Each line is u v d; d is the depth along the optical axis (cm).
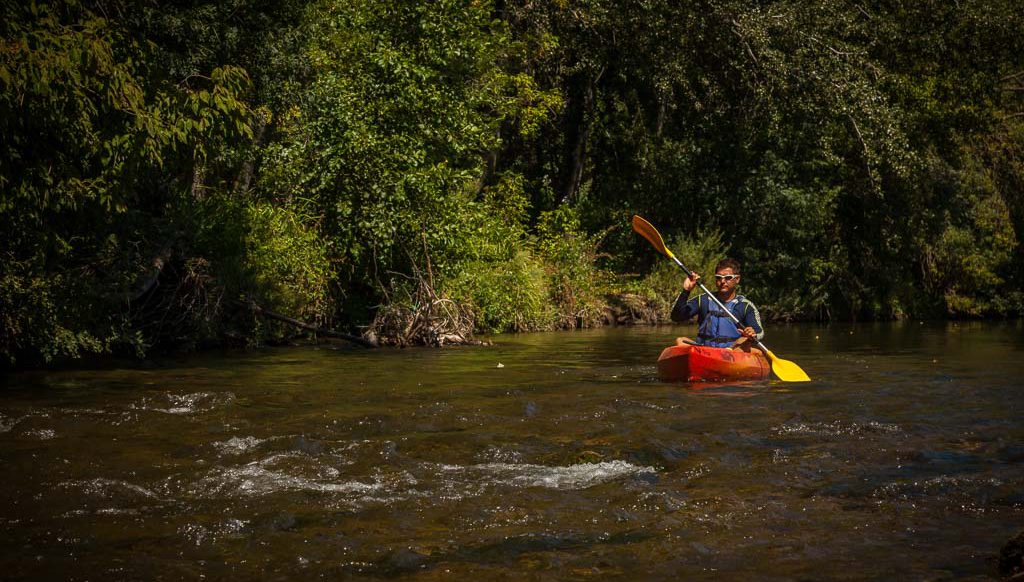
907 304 2430
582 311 1828
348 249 1328
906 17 2188
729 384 769
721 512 358
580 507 366
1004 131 2592
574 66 2105
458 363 976
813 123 2030
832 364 973
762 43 1938
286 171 1347
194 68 1214
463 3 1448
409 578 285
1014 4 2181
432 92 1349
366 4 1407
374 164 1306
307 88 1438
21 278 862
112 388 747
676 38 1981
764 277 2228
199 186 1389
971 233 2509
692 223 2256
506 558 304
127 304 1123
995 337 1520
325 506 369
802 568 291
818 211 2167
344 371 888
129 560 304
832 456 461
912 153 1983
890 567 291
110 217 947
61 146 777
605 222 2261
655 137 2288
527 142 2345
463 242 1376
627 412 604
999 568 284
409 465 444
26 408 628
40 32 680
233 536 330
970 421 566
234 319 1230
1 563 301
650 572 289
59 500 379
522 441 503
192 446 491
